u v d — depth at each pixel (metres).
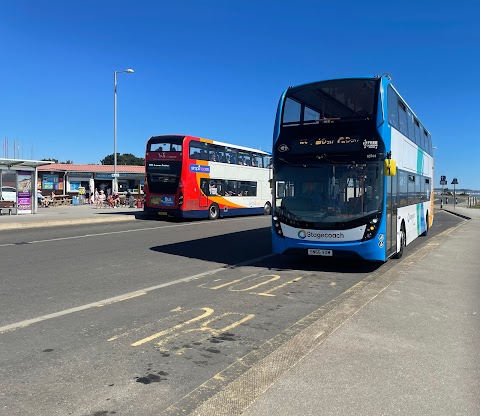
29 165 25.08
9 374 4.21
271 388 3.74
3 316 6.08
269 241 14.85
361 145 9.02
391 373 4.05
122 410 3.54
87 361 4.54
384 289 7.31
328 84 9.41
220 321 5.95
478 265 9.77
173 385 4.00
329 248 9.09
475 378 3.96
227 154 26.27
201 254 11.98
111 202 35.91
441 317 5.80
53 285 8.05
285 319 6.05
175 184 22.77
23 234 16.55
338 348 4.64
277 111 9.91
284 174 9.62
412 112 13.06
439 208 50.62
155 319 6.01
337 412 3.35
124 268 9.81
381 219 8.96
